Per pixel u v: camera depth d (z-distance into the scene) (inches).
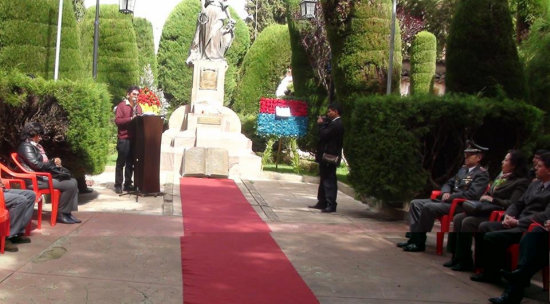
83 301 184.7
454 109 343.3
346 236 306.3
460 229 245.6
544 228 203.5
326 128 386.3
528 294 218.7
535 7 470.0
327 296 202.8
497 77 370.9
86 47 872.3
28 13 395.2
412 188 345.7
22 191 252.7
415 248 278.1
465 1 378.0
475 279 230.2
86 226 294.7
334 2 432.1
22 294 187.0
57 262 226.8
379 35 430.6
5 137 339.6
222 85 643.5
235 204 397.7
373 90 430.3
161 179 500.7
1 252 232.1
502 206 244.1
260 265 239.0
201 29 646.5
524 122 351.9
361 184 365.4
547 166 218.5
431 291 214.7
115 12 864.3
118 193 414.0
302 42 740.0
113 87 860.0
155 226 305.7
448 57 386.3
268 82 927.7
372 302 198.8
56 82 335.6
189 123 606.2
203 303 188.7
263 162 660.1
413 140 345.1
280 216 360.8
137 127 411.2
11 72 340.8
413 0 958.4
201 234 292.7
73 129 341.7
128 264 230.7
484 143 367.6
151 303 186.4
